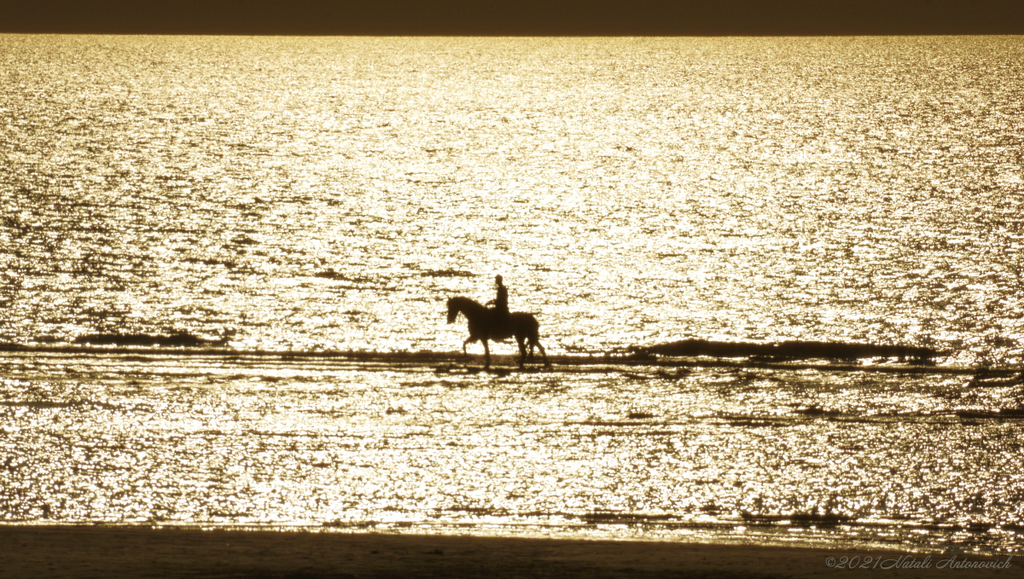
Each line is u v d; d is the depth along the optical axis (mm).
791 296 37375
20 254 41344
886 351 28984
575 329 31719
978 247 47656
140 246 44906
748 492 17000
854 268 43000
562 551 12312
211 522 15117
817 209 62750
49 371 24641
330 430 20391
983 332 31484
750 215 60688
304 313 33031
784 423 21359
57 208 55625
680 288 38938
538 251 47688
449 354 27953
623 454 19078
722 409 22516
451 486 17172
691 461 18703
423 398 23141
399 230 53344
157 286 36656
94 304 33156
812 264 44188
